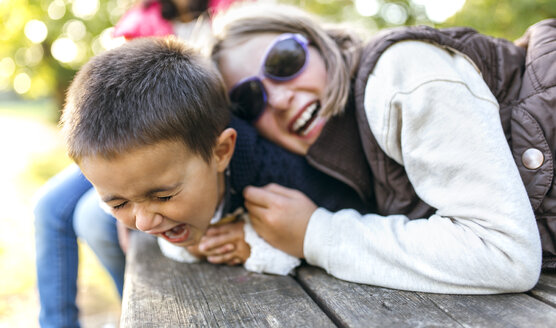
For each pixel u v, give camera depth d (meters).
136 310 0.90
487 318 0.75
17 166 7.31
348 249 0.96
